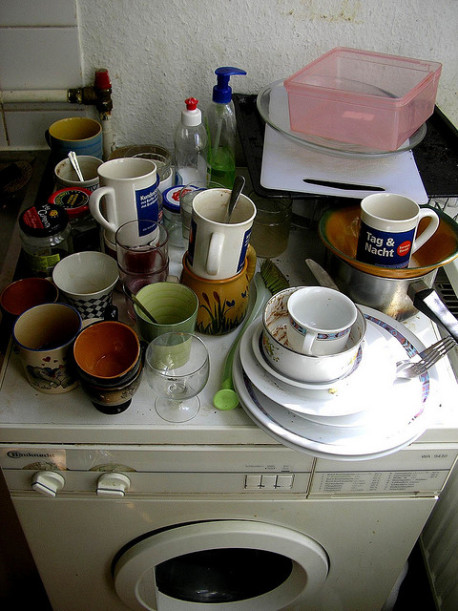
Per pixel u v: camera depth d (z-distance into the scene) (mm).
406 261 796
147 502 819
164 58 1038
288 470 786
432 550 1161
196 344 787
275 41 1029
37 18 973
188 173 1026
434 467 791
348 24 1013
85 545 886
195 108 960
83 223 921
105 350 741
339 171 889
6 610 1249
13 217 1064
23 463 760
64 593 985
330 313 730
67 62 1028
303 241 991
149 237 843
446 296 1029
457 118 1156
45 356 688
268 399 734
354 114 850
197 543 868
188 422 728
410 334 809
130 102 1096
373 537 898
